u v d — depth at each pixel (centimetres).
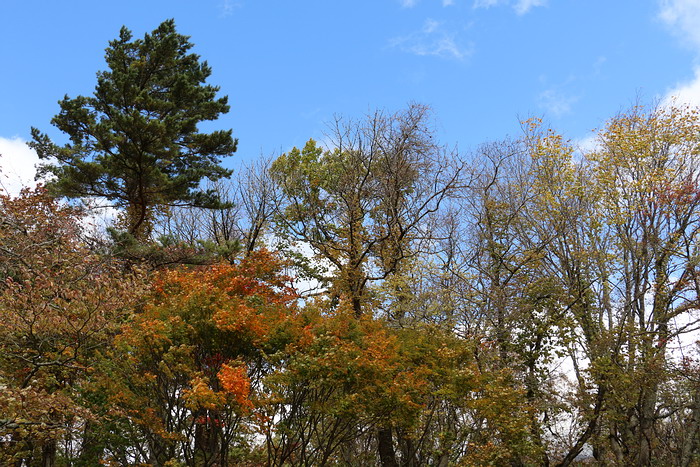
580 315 2433
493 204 2756
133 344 1431
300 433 1548
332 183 2772
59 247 1606
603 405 2186
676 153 2508
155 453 1530
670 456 2433
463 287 2519
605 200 2444
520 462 2178
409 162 2622
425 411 1702
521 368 2355
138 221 2516
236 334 1447
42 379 1404
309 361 1389
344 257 2656
